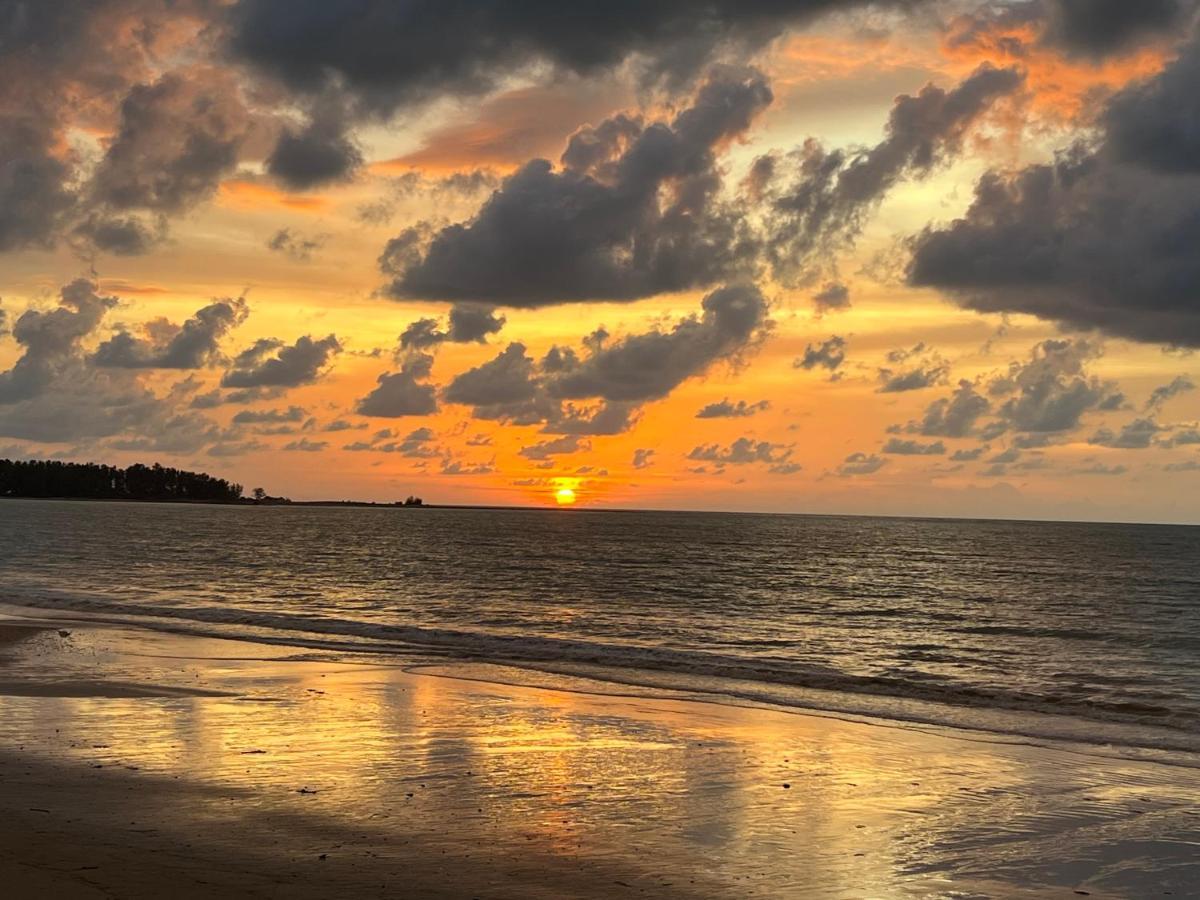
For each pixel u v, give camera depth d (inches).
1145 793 573.6
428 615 1771.7
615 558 3927.2
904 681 1084.5
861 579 3080.7
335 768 572.7
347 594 2181.3
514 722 741.9
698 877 405.7
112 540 4515.3
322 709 770.8
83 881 362.6
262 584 2412.6
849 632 1678.2
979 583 3009.4
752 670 1121.4
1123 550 5738.2
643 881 397.7
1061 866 440.5
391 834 447.2
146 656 1074.1
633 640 1455.5
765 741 699.4
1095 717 872.3
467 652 1226.6
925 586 2847.0
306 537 5442.9
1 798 477.4
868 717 833.5
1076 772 627.8
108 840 416.8
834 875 415.5
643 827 474.0
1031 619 1953.7
